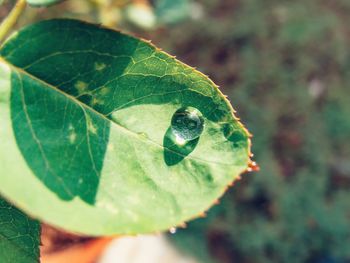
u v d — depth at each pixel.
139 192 0.07
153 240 0.27
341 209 0.31
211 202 0.07
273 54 0.34
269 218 0.30
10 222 0.08
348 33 0.36
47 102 0.07
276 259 0.29
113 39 0.07
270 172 0.31
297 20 0.36
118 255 0.24
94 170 0.07
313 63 0.35
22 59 0.07
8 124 0.07
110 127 0.07
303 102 0.33
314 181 0.31
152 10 0.20
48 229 0.15
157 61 0.07
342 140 0.33
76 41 0.07
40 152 0.07
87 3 0.17
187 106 0.07
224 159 0.07
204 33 0.34
